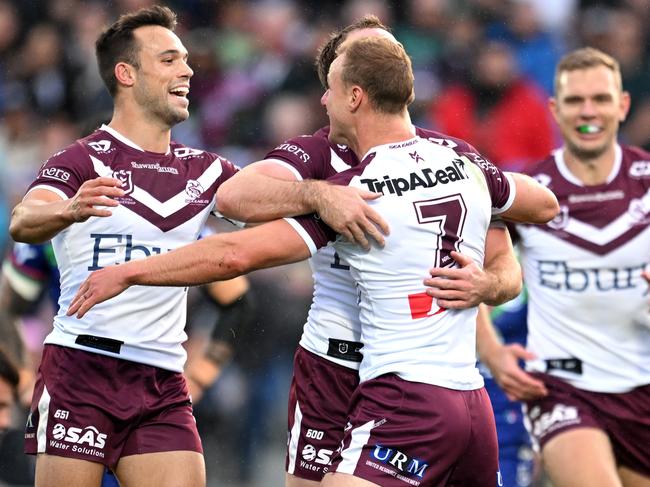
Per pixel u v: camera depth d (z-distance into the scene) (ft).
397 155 49.06
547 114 120.78
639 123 122.62
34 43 127.34
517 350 67.00
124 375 54.95
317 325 55.57
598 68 67.67
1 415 64.54
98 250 54.70
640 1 129.59
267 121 119.65
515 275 52.13
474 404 48.67
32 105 124.88
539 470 86.48
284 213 48.42
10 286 63.10
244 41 125.59
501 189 51.67
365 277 48.78
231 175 57.93
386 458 47.34
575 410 65.92
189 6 129.29
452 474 48.83
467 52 123.13
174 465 54.54
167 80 56.75
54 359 54.95
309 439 55.52
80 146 55.72
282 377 100.73
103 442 54.13
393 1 128.47
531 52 124.67
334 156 52.42
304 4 128.88
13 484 85.51
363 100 49.32
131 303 54.70
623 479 67.77
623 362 66.23
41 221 50.65
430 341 48.24
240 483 99.04
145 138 56.95
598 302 66.49
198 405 98.84
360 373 50.24
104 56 57.36
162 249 55.57
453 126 119.55
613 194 67.41
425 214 48.32
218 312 67.00
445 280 48.16
